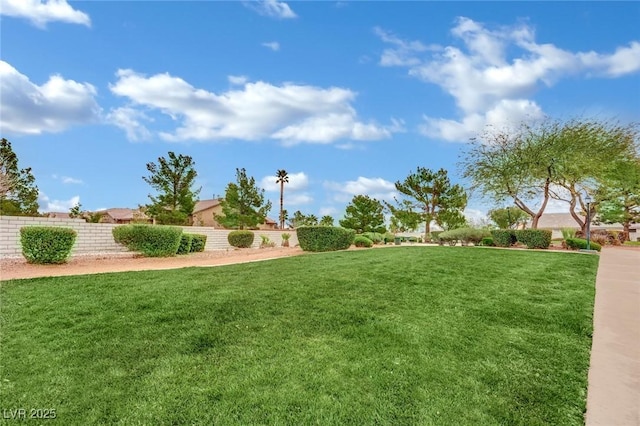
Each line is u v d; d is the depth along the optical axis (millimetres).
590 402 3223
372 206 35531
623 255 13781
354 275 7945
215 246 20172
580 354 4176
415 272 8328
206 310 5379
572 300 6293
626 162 20766
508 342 4473
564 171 19297
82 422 2799
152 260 11961
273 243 22391
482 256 11297
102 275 7875
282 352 4043
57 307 5414
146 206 26672
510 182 21078
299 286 6879
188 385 3318
